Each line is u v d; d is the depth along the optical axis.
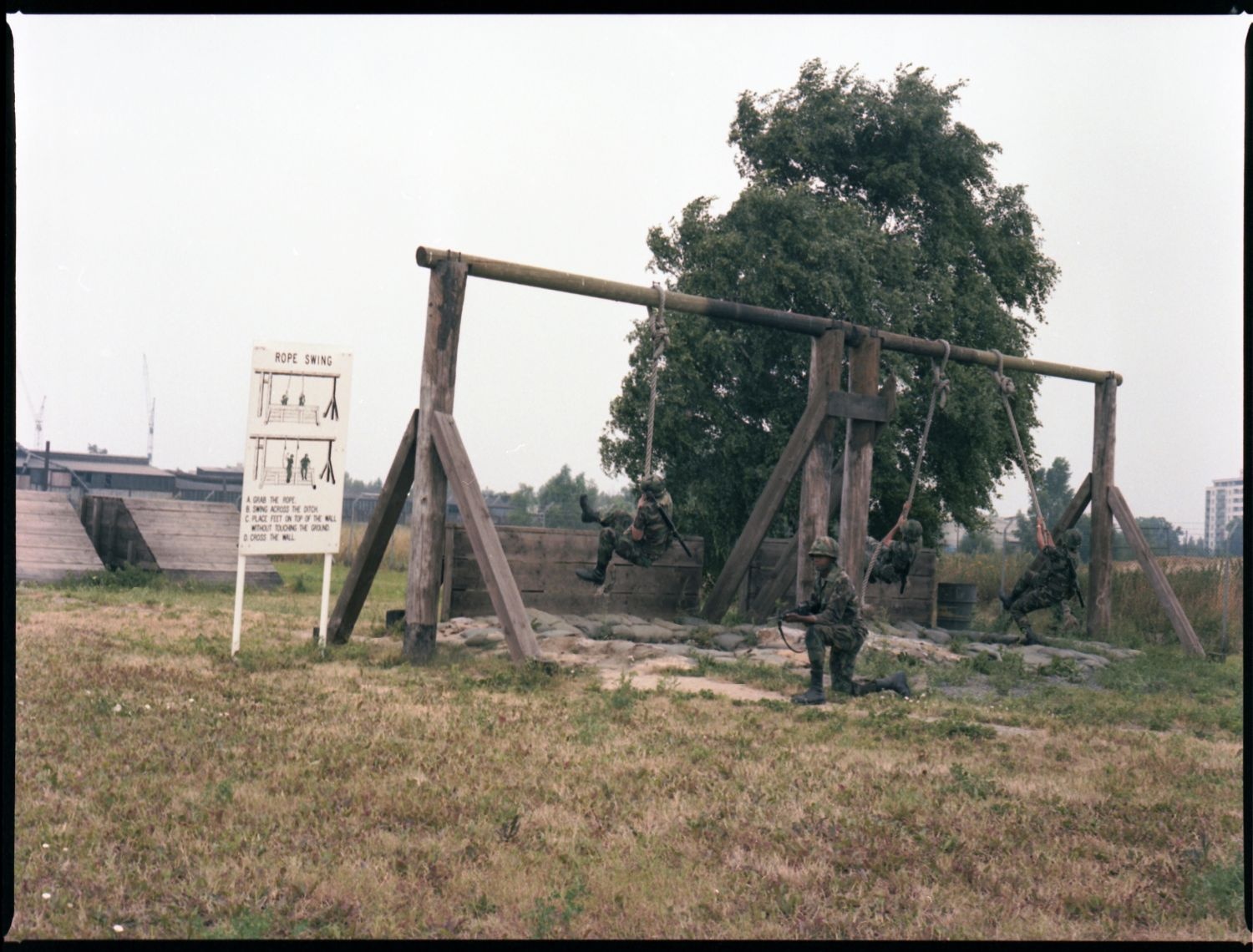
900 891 5.77
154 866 5.54
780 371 24.53
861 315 23.64
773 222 23.64
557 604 17.02
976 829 6.83
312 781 7.14
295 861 5.64
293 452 13.48
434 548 13.20
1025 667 15.64
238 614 12.77
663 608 18.02
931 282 24.55
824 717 10.50
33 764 7.18
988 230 26.25
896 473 24.67
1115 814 7.45
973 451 25.25
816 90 25.62
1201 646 19.64
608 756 8.23
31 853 5.57
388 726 8.91
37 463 59.72
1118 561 28.91
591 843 6.20
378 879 5.52
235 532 26.09
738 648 15.68
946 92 25.70
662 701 10.88
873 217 25.48
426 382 13.23
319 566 34.34
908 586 20.89
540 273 13.79
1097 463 20.95
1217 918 5.60
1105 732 10.65
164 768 7.29
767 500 17.06
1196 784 8.51
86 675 10.49
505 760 7.94
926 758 8.82
